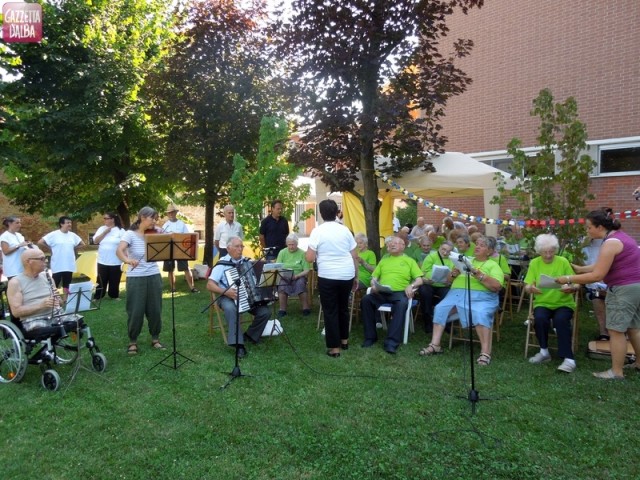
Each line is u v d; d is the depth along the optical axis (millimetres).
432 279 5816
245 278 5641
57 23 11797
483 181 7719
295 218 26922
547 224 6098
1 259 8305
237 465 3197
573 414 3889
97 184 13805
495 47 11336
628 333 4758
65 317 4848
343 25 6895
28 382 4734
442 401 4168
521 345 5898
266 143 9344
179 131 11688
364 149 7277
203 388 4504
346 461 3232
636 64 9414
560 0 10312
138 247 5488
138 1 13273
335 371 4969
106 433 3646
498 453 3305
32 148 12531
